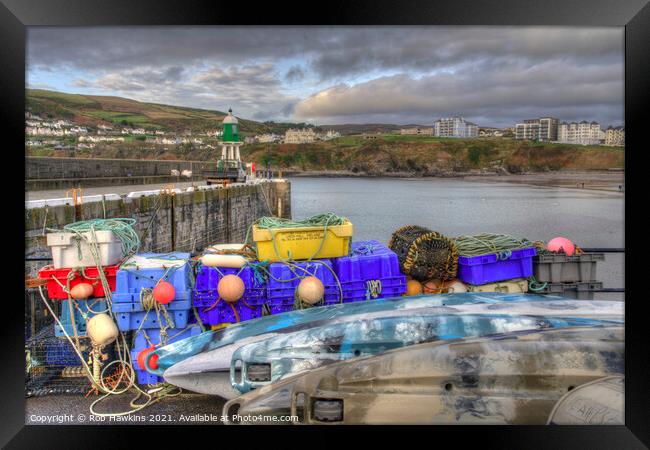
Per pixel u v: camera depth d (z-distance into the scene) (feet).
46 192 72.18
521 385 12.96
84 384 15.72
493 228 108.17
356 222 119.24
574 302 14.96
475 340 13.11
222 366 13.74
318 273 15.69
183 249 58.95
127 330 15.08
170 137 292.61
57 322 15.14
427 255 17.01
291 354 13.53
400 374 12.92
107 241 15.14
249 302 15.56
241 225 88.33
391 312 14.29
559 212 127.95
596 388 12.91
